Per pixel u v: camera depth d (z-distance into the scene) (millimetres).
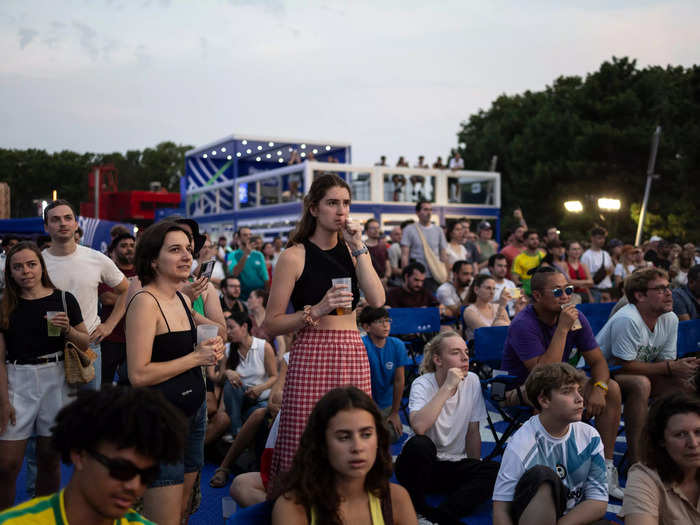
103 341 5523
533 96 40938
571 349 4855
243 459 4879
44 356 3736
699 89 30172
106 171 36000
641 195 29109
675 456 2711
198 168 28016
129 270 6238
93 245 12016
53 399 3768
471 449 4570
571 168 30344
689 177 27641
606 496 3500
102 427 1536
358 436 2287
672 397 2764
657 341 5109
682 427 2676
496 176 23656
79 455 1580
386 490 2414
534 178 32125
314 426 2373
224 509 3818
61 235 4438
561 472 3463
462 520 4039
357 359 3066
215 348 3074
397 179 21625
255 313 7551
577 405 3389
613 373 5051
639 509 2775
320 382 2992
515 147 34625
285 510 2359
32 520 1615
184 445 1668
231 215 24047
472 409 4578
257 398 5418
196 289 3797
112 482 1557
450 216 22625
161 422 1588
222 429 5293
